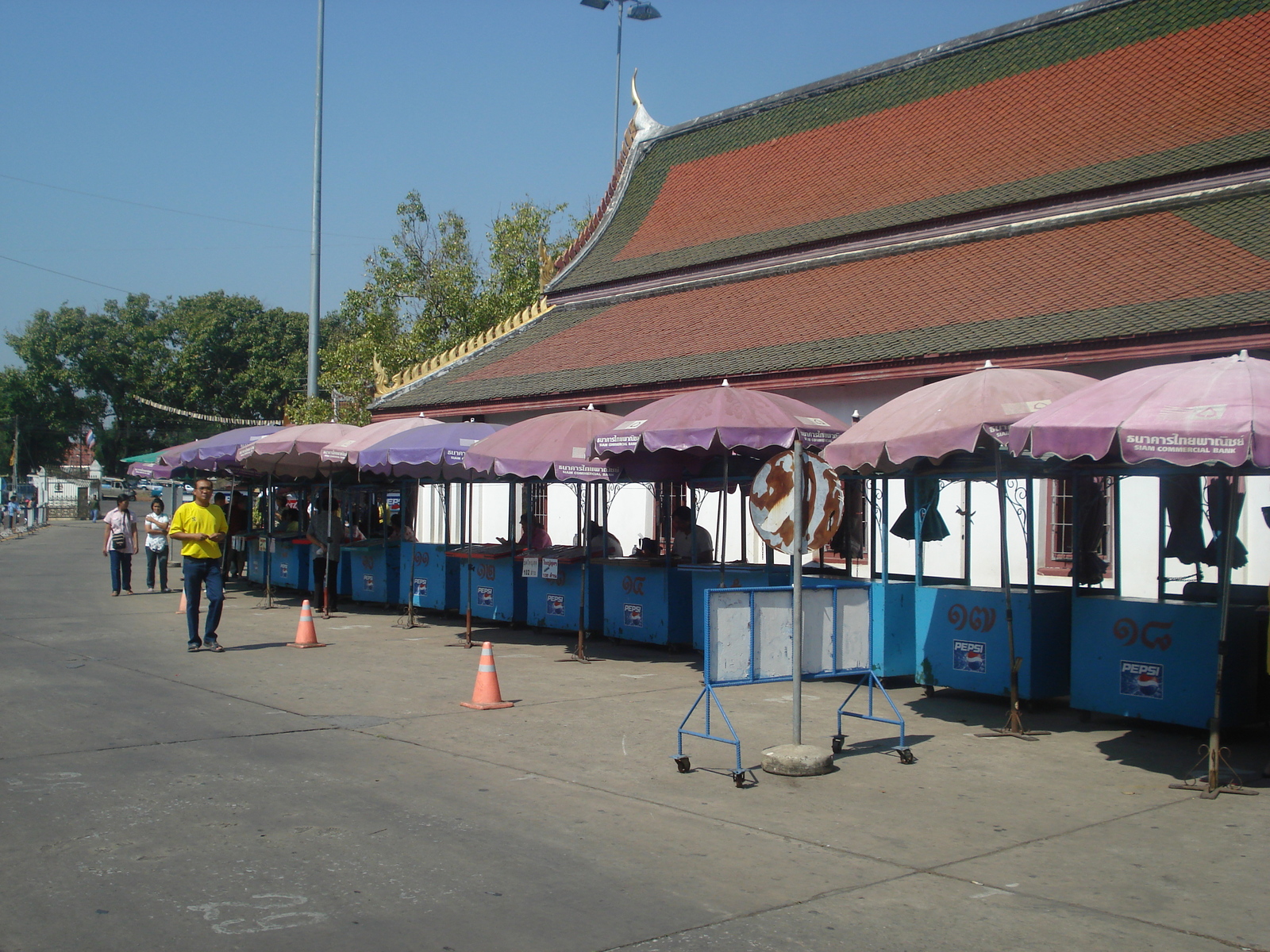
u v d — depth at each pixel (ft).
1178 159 55.11
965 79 75.41
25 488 227.20
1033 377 31.32
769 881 18.76
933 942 16.26
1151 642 30.63
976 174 66.39
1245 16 62.85
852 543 52.85
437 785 24.59
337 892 17.90
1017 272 55.21
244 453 61.11
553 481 47.16
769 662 26.84
